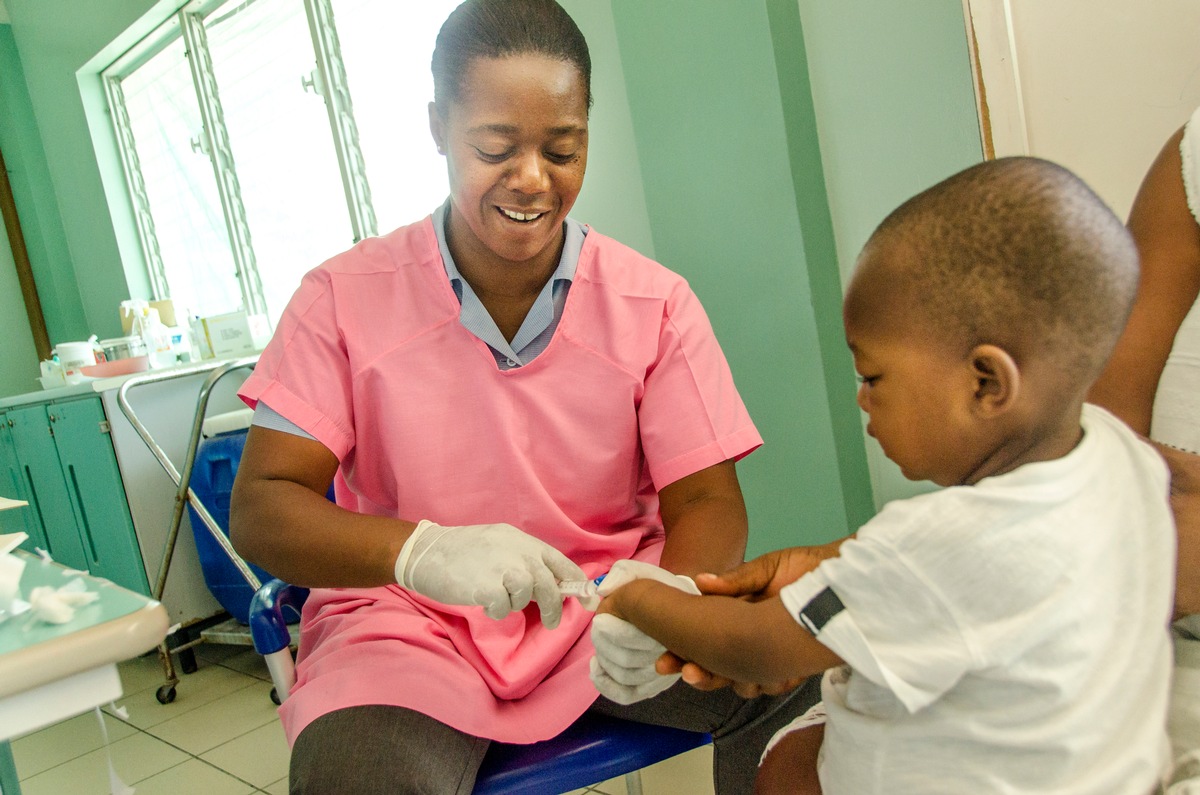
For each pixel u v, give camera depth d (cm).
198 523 262
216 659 287
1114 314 60
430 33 257
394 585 108
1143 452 67
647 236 204
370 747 83
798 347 179
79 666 55
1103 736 61
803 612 64
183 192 381
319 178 310
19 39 426
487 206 100
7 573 61
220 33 333
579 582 90
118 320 420
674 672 79
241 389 109
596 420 112
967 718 62
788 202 173
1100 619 61
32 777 214
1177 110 126
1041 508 60
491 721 90
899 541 61
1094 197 61
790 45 172
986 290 60
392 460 111
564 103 95
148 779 203
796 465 184
